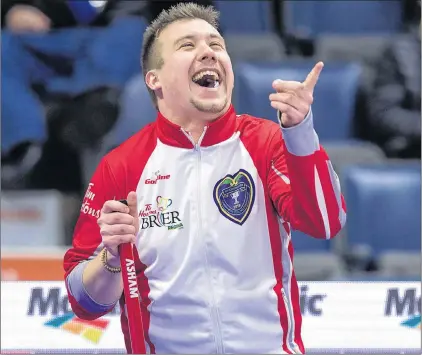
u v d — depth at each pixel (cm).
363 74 1930
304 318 1127
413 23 2189
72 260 900
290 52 2141
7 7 2006
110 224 798
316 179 778
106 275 843
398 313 1130
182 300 820
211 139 861
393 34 2148
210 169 854
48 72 1922
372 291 1131
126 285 804
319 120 1891
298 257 1559
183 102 860
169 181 856
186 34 866
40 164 1844
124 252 805
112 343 1117
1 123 1855
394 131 1909
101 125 1870
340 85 1905
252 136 872
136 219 812
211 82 878
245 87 1828
